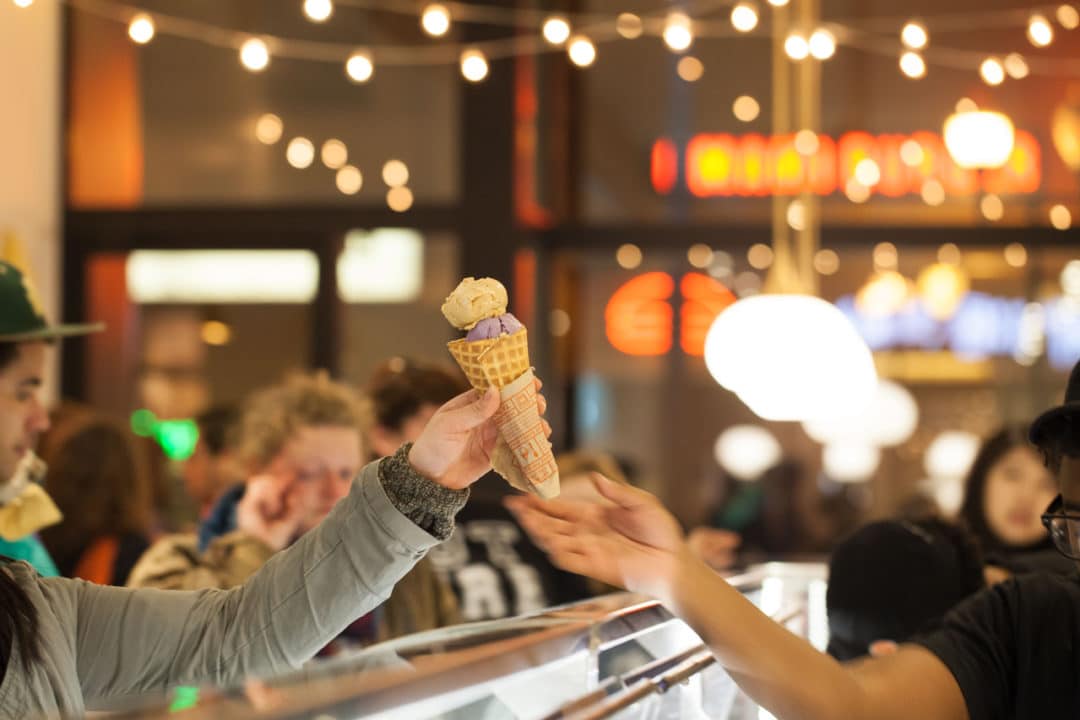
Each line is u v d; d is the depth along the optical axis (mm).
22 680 1430
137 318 6539
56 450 3260
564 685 1188
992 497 3453
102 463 3250
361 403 2855
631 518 1383
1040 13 6824
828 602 2268
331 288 6414
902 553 2205
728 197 6910
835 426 7996
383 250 6539
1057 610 1600
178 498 5703
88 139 6484
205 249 6473
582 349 7500
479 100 6312
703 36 6883
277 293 6473
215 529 2834
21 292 2033
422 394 3064
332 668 948
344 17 6465
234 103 6531
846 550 2254
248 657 1552
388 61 6426
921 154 6844
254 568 2539
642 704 1333
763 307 3432
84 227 6422
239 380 6520
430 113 6426
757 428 8523
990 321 8172
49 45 6273
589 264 7324
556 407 7074
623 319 7609
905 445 8867
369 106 6465
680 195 6945
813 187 6855
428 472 1523
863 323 8469
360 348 6578
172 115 6551
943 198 6852
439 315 6500
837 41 6867
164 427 6508
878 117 6875
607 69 6945
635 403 7844
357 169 6484
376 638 2756
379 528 1528
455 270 6430
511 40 6289
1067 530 1507
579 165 6965
